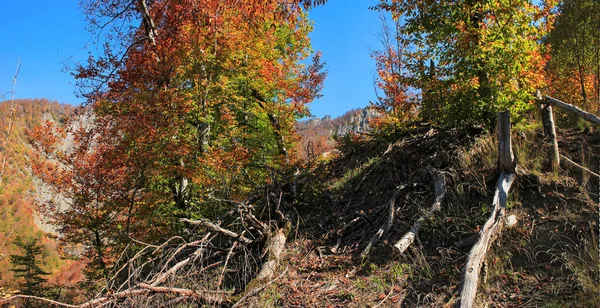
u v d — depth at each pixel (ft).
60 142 35.22
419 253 16.53
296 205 26.73
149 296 15.39
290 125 51.37
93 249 35.58
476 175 19.49
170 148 32.01
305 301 15.33
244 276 17.61
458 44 23.57
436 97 25.43
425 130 30.71
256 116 50.72
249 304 15.20
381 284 15.42
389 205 21.42
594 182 17.28
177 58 33.73
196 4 33.73
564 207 16.26
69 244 37.68
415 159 25.22
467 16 23.62
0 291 27.96
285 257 20.01
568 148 20.57
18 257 49.06
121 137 34.65
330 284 16.34
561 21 40.60
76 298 26.89
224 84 36.19
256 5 20.81
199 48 34.30
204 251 20.01
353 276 16.67
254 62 40.91
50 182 33.99
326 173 30.37
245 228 21.26
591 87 40.16
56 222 35.35
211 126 39.78
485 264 14.06
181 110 32.99
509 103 22.57
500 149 18.20
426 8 24.99
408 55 26.43
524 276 13.73
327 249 20.29
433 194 20.43
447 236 16.85
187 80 35.83
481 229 15.23
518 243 15.35
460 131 24.66
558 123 26.45
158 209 35.50
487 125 23.40
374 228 20.52
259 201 28.12
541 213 16.51
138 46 37.11
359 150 35.68
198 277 18.49
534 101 23.75
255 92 48.73
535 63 23.95
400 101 33.14
